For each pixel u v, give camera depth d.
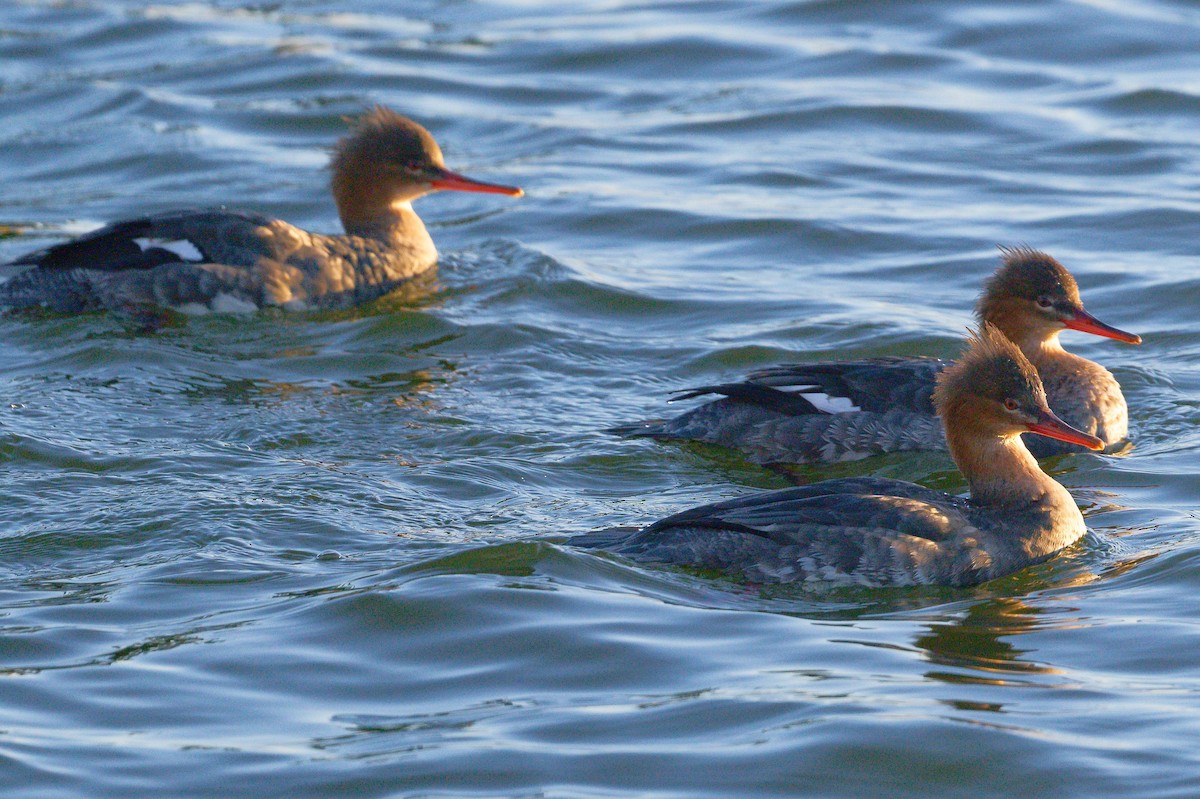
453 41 30.41
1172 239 20.78
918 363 15.20
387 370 17.16
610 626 10.60
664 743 8.97
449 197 23.97
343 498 13.22
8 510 12.80
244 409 15.69
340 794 8.47
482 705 9.49
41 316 18.78
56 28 31.44
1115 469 14.32
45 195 23.80
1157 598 11.16
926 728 9.04
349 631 10.52
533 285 19.64
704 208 22.48
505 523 12.80
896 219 21.91
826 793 8.48
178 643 10.37
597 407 16.05
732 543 11.81
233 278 18.75
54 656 10.18
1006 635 10.59
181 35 31.06
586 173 24.23
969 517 12.19
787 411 14.99
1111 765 8.66
